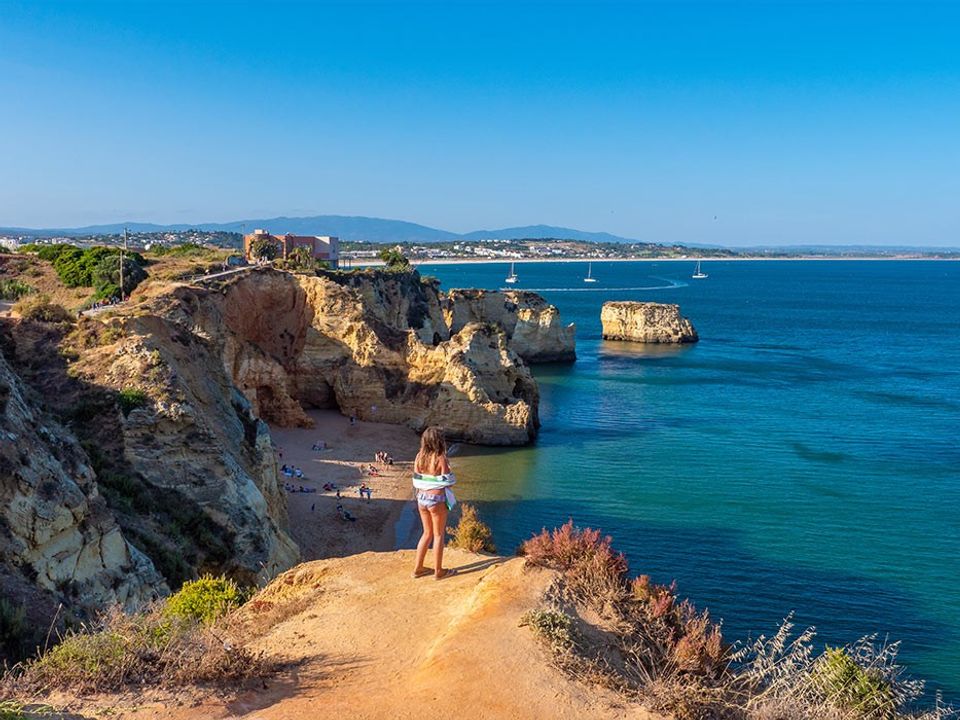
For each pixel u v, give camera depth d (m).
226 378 38.81
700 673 9.08
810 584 36.94
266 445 37.31
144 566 20.12
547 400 86.12
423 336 106.19
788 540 42.62
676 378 101.75
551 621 9.20
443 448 11.29
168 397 29.25
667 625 10.00
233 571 25.92
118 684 9.15
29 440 18.84
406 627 9.96
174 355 35.69
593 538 11.37
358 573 11.86
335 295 75.38
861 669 11.09
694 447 64.38
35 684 9.17
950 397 87.94
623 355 125.19
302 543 41.81
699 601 35.16
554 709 7.89
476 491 52.09
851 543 42.12
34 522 17.30
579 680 8.41
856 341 145.00
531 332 115.94
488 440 65.44
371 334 73.50
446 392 67.44
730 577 37.69
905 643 31.31
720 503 49.16
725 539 42.78
